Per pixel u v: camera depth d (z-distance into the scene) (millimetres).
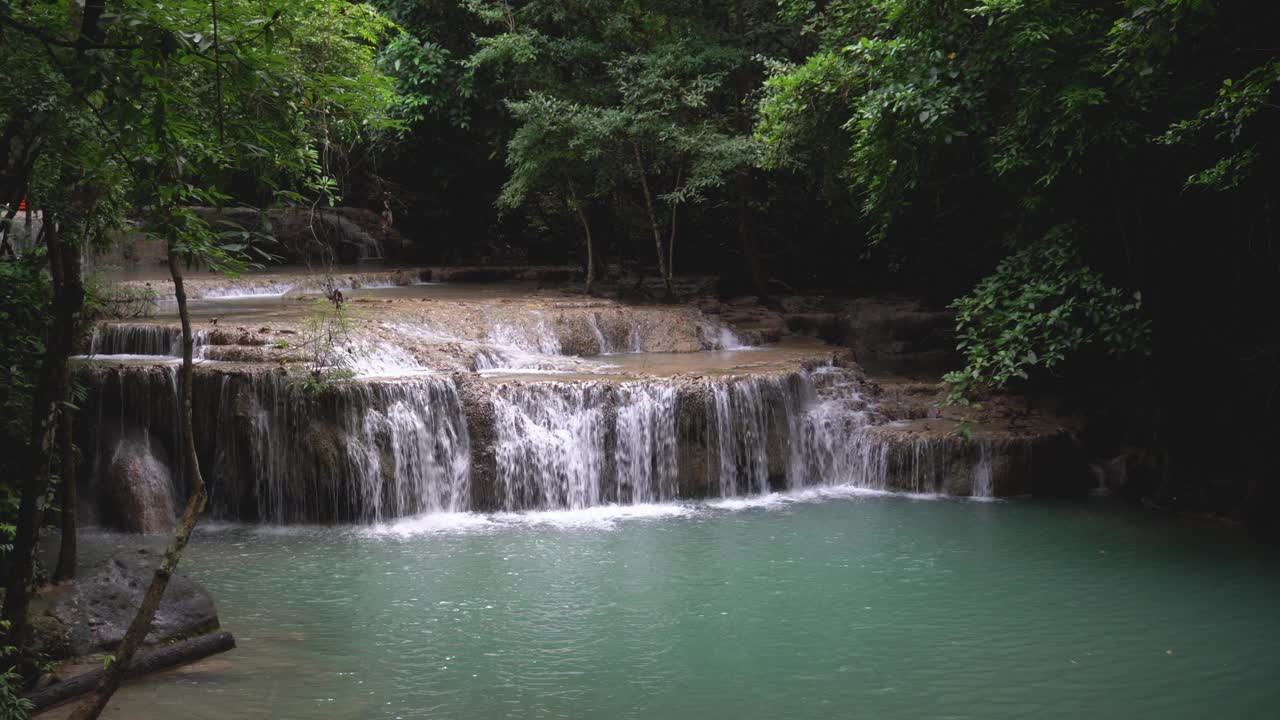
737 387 15203
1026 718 8258
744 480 15258
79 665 8273
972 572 11766
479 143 28312
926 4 12930
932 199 18547
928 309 23375
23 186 6160
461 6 23172
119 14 4664
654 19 24156
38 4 5383
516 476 14531
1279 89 11547
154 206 5750
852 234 26438
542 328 18172
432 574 11641
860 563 12078
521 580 11461
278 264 26297
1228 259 14469
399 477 13984
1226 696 8656
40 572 9234
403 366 15445
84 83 4773
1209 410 14766
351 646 9531
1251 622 10281
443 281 25562
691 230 28016
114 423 13641
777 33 22391
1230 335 14680
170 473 13750
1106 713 8375
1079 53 12188
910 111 13094
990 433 15312
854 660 9383
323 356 14078
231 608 10453
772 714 8305
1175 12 9305
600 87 22391
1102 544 12812
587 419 14781
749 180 24172
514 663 9227
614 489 14797
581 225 25016
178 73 5910
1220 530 13414
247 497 13789
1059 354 12930
